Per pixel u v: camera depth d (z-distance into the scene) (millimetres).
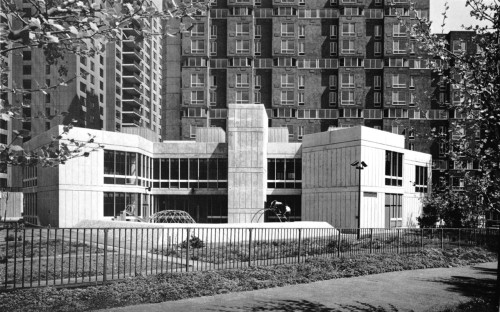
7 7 4504
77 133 33531
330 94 66438
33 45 4789
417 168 47062
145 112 103000
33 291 9391
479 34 8875
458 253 20734
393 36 64562
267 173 43438
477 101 8914
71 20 4668
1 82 5391
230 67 64188
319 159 39344
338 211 37000
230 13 64750
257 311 9453
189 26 5484
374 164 36531
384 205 37562
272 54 65062
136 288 10531
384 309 10109
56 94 69500
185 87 64062
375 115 65375
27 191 43188
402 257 18312
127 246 18641
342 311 9781
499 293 8570
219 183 43312
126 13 4781
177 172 43625
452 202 10297
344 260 16469
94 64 79625
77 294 9641
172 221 40688
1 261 13383
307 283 13164
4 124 71875
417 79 64750
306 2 67375
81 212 33906
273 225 25172
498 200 9227
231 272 13156
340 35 65312
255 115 39594
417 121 63875
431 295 11891
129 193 37750
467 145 9125
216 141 45188
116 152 36500
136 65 93500
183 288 10992
